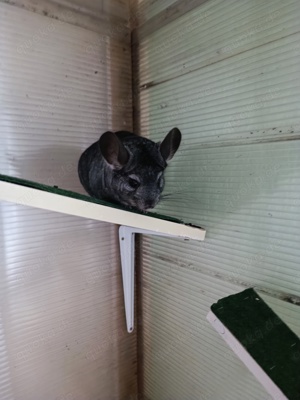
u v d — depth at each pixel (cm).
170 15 167
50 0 163
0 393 164
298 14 109
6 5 148
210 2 143
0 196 91
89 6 179
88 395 202
